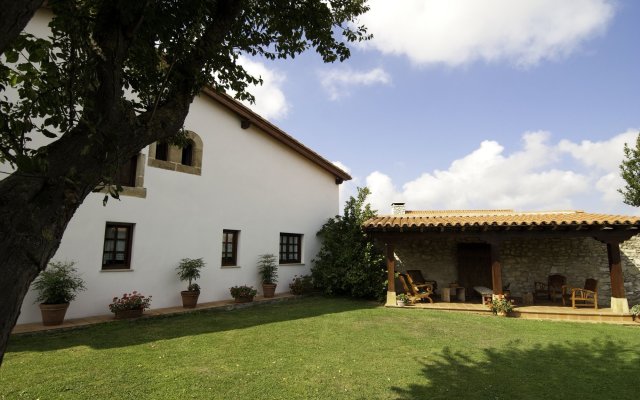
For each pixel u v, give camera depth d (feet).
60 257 24.07
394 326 26.50
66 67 7.19
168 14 10.05
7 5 4.37
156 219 29.66
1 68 7.73
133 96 21.76
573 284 37.47
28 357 17.15
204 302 32.71
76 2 7.55
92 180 6.00
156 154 30.66
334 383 15.24
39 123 22.54
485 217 38.40
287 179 43.24
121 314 25.00
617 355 19.95
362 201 43.65
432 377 16.24
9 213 4.83
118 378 14.84
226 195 35.68
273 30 14.49
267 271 37.83
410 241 43.80
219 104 35.88
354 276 38.75
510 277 39.93
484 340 22.97
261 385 14.75
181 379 15.02
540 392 14.87
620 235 30.48
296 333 23.61
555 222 30.30
